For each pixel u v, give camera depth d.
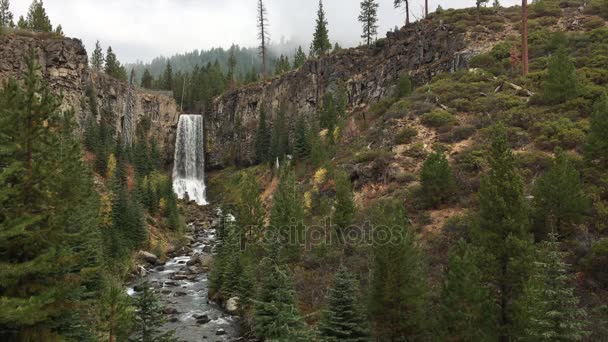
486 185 16.69
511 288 15.16
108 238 37.44
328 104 68.25
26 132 12.16
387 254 16.64
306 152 62.78
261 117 83.81
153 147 84.00
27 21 78.50
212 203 80.38
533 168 26.16
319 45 93.88
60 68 64.19
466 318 13.88
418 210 27.05
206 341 24.58
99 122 74.12
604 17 48.88
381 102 54.25
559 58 33.00
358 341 16.97
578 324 11.05
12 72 58.00
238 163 91.12
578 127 28.50
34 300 9.91
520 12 57.69
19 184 11.58
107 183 54.44
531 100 34.47
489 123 34.00
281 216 33.19
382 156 34.38
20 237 11.44
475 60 47.34
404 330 16.31
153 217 55.56
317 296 23.39
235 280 30.25
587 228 18.91
